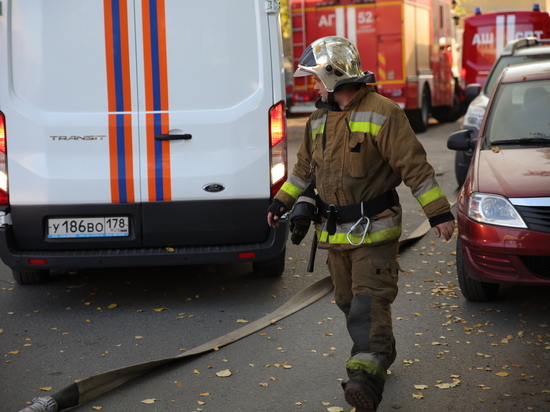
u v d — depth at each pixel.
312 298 5.57
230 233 5.38
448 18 19.94
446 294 5.67
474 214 5.03
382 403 3.82
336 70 3.45
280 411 3.78
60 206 5.27
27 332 5.07
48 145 5.22
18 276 6.11
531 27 17.08
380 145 3.43
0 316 5.40
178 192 5.29
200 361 4.46
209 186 5.30
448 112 20.25
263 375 4.24
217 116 5.27
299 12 16.14
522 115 6.07
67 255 5.26
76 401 3.87
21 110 5.21
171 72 5.23
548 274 4.82
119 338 4.92
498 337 4.75
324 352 4.56
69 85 5.21
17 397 4.05
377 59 15.77
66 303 5.69
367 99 3.47
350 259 3.68
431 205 3.37
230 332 4.98
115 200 5.27
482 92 10.45
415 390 3.97
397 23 15.50
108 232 5.32
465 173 9.62
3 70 5.20
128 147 5.25
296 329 4.98
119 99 5.23
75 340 4.90
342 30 15.91
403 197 9.72
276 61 5.30
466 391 3.95
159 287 6.07
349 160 3.47
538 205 4.82
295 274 6.36
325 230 3.60
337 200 3.56
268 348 4.65
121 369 4.11
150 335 4.97
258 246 5.40
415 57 16.42
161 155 5.27
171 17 5.20
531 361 4.34
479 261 5.00
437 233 3.38
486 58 17.41
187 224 5.33
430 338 4.75
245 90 5.30
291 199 3.80
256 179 5.33
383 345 3.45
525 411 3.70
